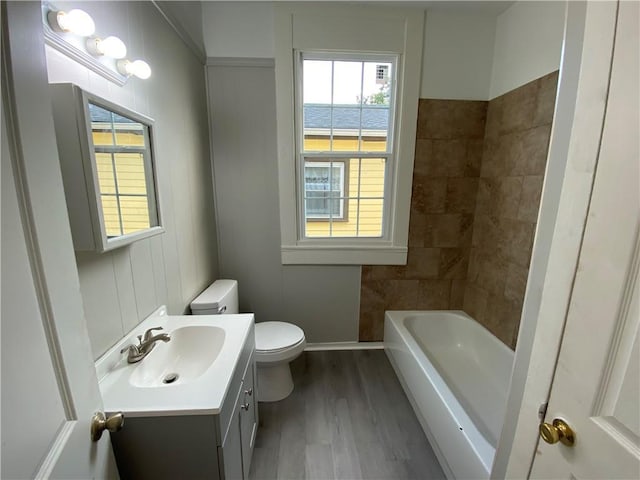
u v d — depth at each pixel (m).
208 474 0.89
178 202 1.60
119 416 0.66
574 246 0.53
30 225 0.48
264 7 1.90
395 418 1.71
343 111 2.08
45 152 0.52
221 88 2.01
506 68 1.88
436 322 2.32
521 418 0.69
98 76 0.99
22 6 0.47
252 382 1.38
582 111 0.51
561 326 0.56
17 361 0.44
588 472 0.50
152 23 1.35
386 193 2.21
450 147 2.11
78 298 0.60
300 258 2.24
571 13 0.56
